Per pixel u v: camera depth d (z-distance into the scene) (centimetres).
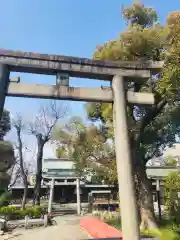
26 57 825
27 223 1988
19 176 3419
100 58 1441
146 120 1550
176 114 1570
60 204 3781
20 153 2958
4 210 2227
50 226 2044
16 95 812
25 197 2794
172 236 1279
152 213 1598
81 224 2031
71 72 858
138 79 914
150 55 1349
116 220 1959
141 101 888
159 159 4062
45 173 3334
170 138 1802
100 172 1959
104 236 1426
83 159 1930
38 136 3044
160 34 1255
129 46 1324
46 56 838
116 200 3186
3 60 809
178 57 1021
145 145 1772
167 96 1271
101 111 1923
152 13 1573
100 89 868
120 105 845
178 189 1093
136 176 1691
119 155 800
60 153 2092
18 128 2988
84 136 1903
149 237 1302
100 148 1862
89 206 3216
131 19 1591
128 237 727
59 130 1975
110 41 1529
